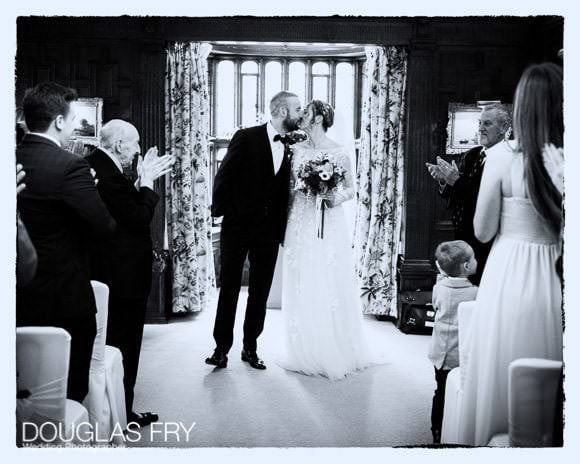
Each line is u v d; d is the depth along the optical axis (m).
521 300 2.61
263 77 8.01
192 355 5.30
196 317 6.66
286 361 4.95
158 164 3.55
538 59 5.97
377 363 5.14
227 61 8.00
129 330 3.65
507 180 2.67
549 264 2.63
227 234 4.89
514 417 2.33
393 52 6.35
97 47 6.11
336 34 6.09
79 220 2.87
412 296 6.15
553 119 2.53
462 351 2.96
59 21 6.02
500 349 2.65
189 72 6.42
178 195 6.50
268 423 3.88
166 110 6.37
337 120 5.36
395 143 6.45
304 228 4.90
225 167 4.81
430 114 6.19
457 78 6.17
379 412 4.10
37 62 6.06
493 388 2.66
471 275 3.65
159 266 6.23
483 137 3.58
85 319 2.86
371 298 6.62
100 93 6.14
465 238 3.76
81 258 2.90
